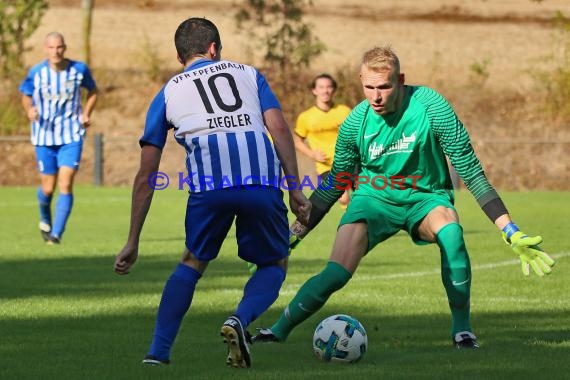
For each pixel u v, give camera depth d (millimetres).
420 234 19734
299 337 20703
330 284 19312
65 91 40781
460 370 16969
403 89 19172
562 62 92188
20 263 34656
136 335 20859
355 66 88188
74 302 25625
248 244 17391
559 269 32906
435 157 19344
